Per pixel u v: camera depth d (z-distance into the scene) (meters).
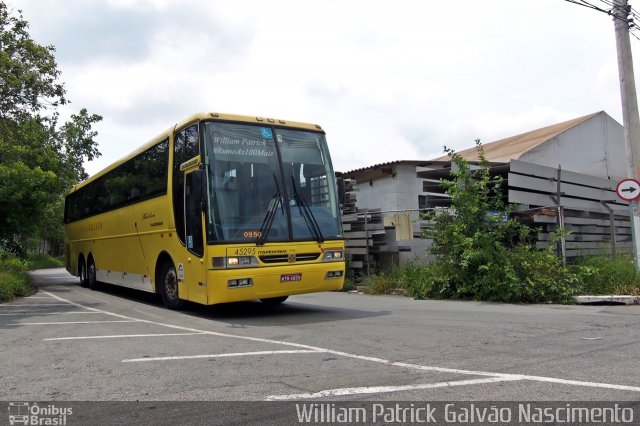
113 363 5.77
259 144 9.19
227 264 8.38
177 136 9.83
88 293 14.77
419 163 17.91
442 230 12.17
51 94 20.53
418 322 8.32
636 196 11.81
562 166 23.47
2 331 7.99
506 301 10.91
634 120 12.27
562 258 11.66
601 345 6.34
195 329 8.02
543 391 4.49
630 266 11.72
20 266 19.45
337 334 7.36
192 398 4.48
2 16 19.52
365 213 15.24
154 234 10.75
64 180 20.59
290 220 9.08
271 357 5.93
